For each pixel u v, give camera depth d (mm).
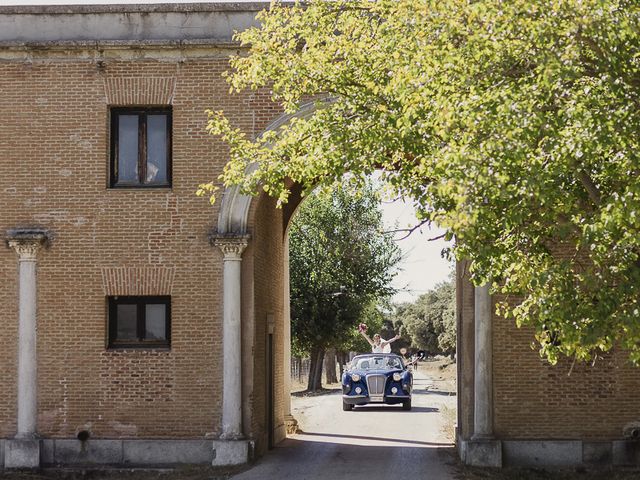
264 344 22391
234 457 20016
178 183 20672
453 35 13000
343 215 47688
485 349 20359
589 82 12602
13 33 20984
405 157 14742
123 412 20344
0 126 20844
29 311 20438
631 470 19672
